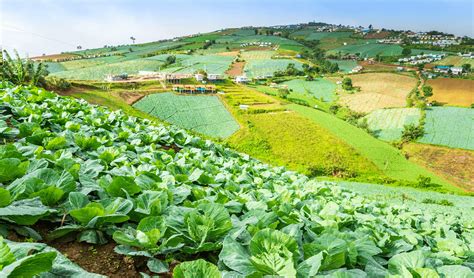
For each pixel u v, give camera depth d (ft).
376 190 186.09
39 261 9.80
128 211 17.01
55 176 18.84
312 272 13.96
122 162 28.48
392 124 419.13
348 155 276.41
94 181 20.77
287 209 23.00
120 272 14.65
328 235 16.76
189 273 11.82
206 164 35.22
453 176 289.74
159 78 445.37
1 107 37.52
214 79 500.74
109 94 333.01
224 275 13.28
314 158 268.41
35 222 15.80
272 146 282.97
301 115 348.59
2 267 9.67
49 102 49.14
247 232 17.38
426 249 22.59
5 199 14.25
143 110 328.29
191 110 345.72
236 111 346.13
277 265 13.50
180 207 18.21
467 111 446.19
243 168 42.63
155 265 14.35
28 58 166.91
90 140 31.94
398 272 15.57
